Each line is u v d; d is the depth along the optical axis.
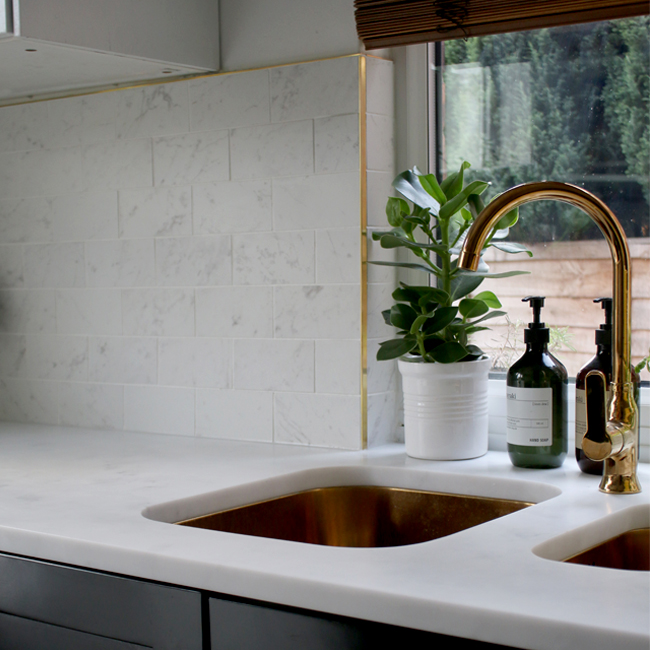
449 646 0.81
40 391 2.04
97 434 1.88
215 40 1.76
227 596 0.95
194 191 1.80
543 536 1.03
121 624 1.03
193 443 1.75
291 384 1.71
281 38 1.71
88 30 1.54
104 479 1.40
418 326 1.47
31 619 1.12
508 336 1.67
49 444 1.75
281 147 1.70
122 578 1.03
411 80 1.71
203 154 1.78
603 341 1.36
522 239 1.65
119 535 1.07
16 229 2.06
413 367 1.52
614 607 0.78
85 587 1.06
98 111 1.91
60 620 1.09
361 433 1.65
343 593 0.86
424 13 1.53
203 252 1.80
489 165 1.68
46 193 2.00
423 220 1.52
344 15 1.64
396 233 1.55
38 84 1.89
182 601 0.98
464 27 1.52
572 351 1.60
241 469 1.47
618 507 1.17
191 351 1.83
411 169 1.68
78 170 1.95
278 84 1.69
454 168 1.72
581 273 1.59
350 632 0.87
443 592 0.83
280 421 1.73
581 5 1.44
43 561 1.10
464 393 1.52
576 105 1.59
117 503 1.23
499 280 1.67
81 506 1.22
